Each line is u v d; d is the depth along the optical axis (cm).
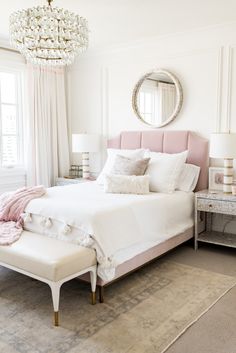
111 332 212
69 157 542
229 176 361
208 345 199
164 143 426
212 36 386
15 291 269
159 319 227
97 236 247
